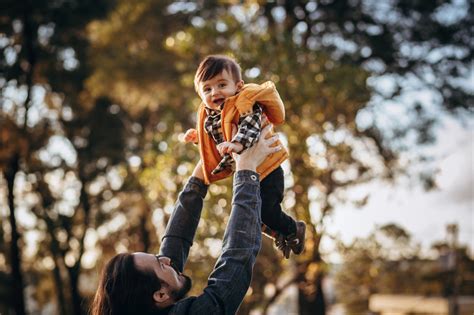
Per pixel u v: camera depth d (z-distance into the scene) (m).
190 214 2.83
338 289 31.38
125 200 22.30
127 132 22.61
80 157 22.94
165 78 17.36
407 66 17.03
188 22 18.09
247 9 12.82
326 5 16.41
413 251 23.44
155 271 2.47
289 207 11.06
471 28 16.64
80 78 21.14
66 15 20.12
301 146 11.16
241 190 2.47
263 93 2.64
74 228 24.77
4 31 20.23
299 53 12.31
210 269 11.91
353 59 15.88
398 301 37.50
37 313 32.41
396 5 16.59
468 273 41.72
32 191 23.56
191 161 11.91
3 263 25.91
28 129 21.23
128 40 18.12
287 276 14.18
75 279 24.56
